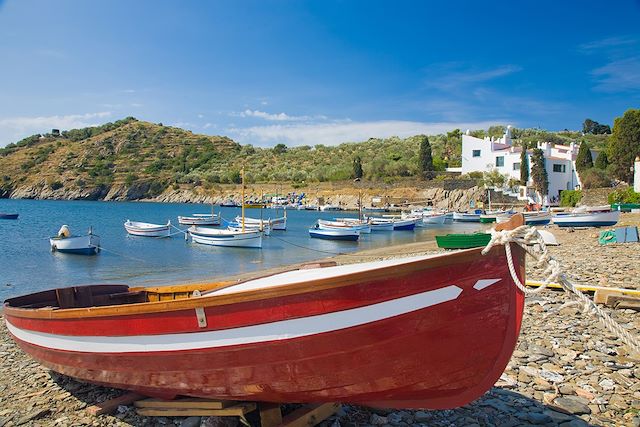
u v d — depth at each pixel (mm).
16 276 21531
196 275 21578
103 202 114438
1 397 6535
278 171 117438
